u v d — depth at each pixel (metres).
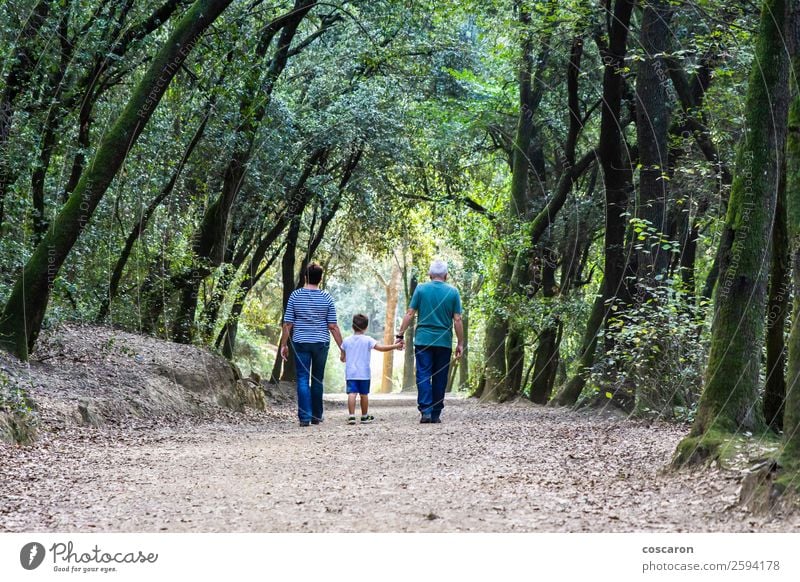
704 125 15.15
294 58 25.17
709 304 12.71
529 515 5.25
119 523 5.29
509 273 24.16
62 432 9.60
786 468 5.13
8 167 13.48
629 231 19.34
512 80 26.28
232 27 15.70
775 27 6.84
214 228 20.08
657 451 8.27
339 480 6.69
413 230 33.12
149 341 17.31
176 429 11.69
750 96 6.90
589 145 23.48
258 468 7.47
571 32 16.94
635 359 12.83
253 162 21.48
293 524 5.14
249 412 16.91
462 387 38.94
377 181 27.03
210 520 5.32
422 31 24.47
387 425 11.64
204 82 17.20
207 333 21.34
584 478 6.61
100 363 13.89
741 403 6.66
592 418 13.95
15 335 11.68
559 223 24.11
